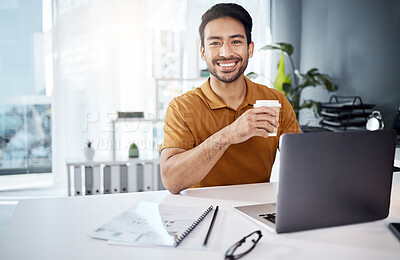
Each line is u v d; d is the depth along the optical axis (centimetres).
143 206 98
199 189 120
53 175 367
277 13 399
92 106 371
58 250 73
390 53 260
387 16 262
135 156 316
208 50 145
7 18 348
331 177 82
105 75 372
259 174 145
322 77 313
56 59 358
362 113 262
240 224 87
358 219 88
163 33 380
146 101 383
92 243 76
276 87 339
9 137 360
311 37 370
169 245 74
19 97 359
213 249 73
